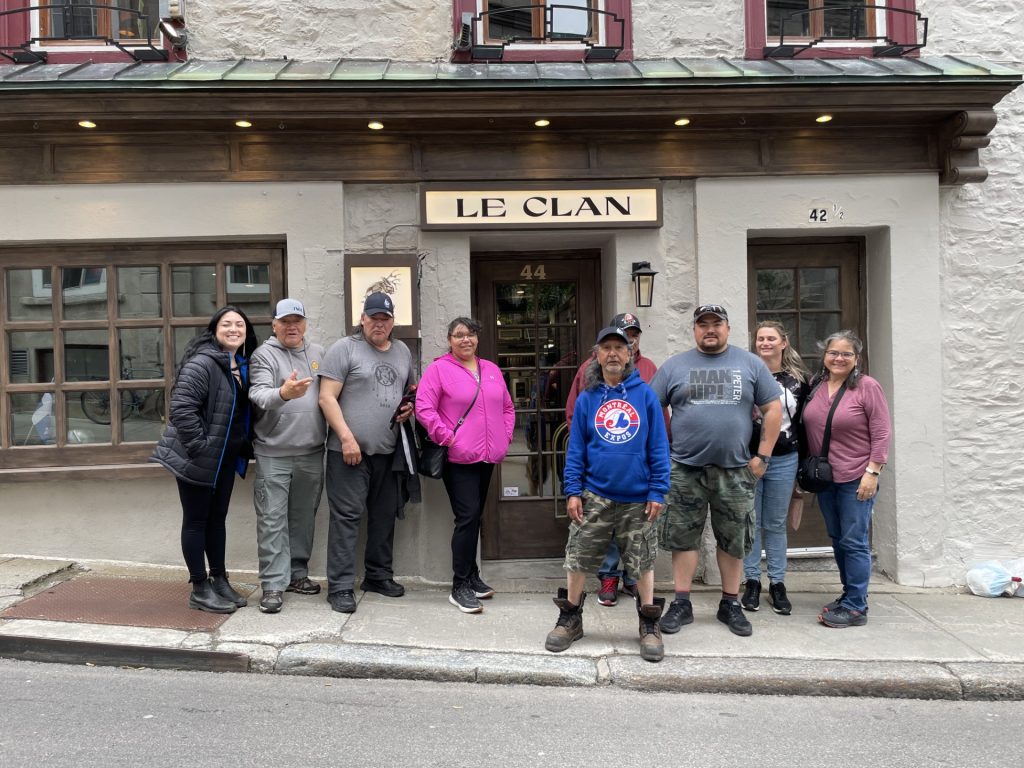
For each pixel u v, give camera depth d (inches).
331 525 193.3
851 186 222.5
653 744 133.6
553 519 239.8
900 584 222.7
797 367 198.1
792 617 192.9
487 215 217.3
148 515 218.5
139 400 221.0
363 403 193.6
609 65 220.5
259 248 222.5
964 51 231.3
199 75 198.4
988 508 225.8
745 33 229.8
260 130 213.3
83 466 216.8
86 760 122.1
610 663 163.0
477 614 191.6
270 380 186.9
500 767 124.5
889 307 224.1
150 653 161.6
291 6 224.5
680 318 223.3
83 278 219.9
